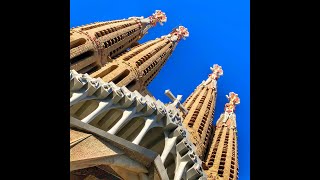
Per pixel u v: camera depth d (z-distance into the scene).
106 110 29.05
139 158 26.84
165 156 28.89
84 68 55.88
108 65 58.22
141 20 81.75
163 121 31.38
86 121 26.59
